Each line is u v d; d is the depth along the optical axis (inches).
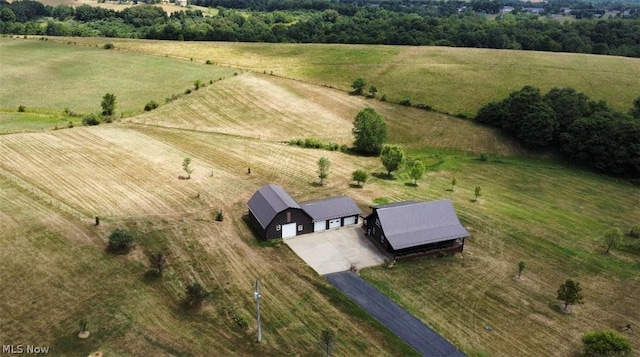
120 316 1593.3
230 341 1537.9
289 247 2134.6
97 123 3499.0
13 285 1685.5
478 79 4682.6
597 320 1815.9
